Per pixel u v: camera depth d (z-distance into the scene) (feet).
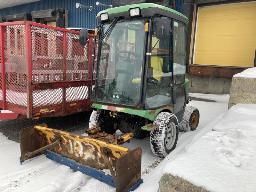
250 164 9.30
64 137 13.91
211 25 34.83
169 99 16.84
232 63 33.81
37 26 16.15
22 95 16.56
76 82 19.42
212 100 31.89
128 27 15.10
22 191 11.76
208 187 7.89
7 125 21.75
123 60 15.39
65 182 12.43
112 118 17.12
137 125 16.35
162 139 14.73
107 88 16.06
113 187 12.19
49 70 17.37
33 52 16.12
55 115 18.06
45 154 15.02
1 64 17.43
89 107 20.80
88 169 12.81
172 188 8.75
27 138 14.40
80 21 47.21
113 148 11.93
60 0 49.96
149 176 13.23
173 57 16.57
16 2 55.47
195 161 9.43
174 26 16.62
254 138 11.73
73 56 19.10
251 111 16.34
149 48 14.28
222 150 10.44
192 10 35.09
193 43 36.37
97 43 16.38
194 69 35.73
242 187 7.81
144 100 14.47
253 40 31.86
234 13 32.89
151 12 14.07
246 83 19.53
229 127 13.67
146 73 14.32
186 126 19.93
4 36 16.99
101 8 43.75
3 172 13.38
